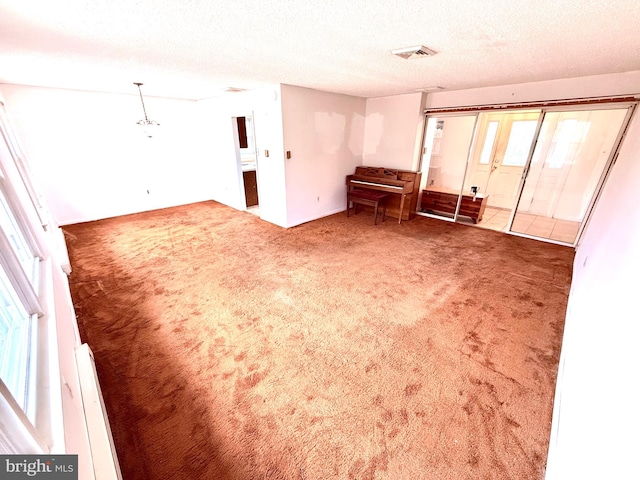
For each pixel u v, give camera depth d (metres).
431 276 3.01
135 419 1.49
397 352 1.96
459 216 5.23
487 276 3.00
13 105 3.84
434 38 1.88
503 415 1.51
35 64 2.62
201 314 2.38
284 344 2.04
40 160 4.20
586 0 1.30
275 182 4.46
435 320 2.29
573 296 2.37
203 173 6.26
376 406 1.57
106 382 1.71
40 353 0.98
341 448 1.36
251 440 1.40
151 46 2.07
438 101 4.50
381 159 5.31
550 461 1.25
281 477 1.25
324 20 1.57
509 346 2.00
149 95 4.99
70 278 2.96
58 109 4.20
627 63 2.51
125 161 5.06
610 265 1.47
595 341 1.17
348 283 2.88
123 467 1.28
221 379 1.74
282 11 1.45
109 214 5.10
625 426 0.62
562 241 3.93
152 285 2.83
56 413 0.80
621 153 3.05
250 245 3.86
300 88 4.01
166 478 1.24
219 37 1.86
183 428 1.45
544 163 4.72
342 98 4.71
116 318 2.31
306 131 4.33
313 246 3.83
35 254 1.68
